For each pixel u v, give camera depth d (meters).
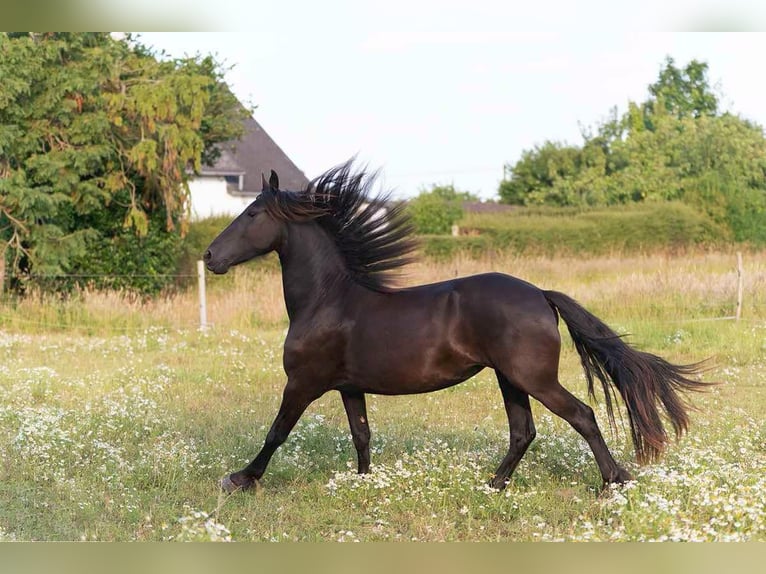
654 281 25.36
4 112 28.14
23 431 11.23
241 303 25.20
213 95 38.03
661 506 7.95
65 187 28.83
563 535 8.01
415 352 9.05
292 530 8.41
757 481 9.12
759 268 29.25
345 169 9.91
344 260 9.67
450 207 51.16
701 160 56.28
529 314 8.75
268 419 13.23
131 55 32.12
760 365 18.22
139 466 10.36
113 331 24.02
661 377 8.98
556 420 12.99
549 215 48.66
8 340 21.25
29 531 8.40
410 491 9.27
